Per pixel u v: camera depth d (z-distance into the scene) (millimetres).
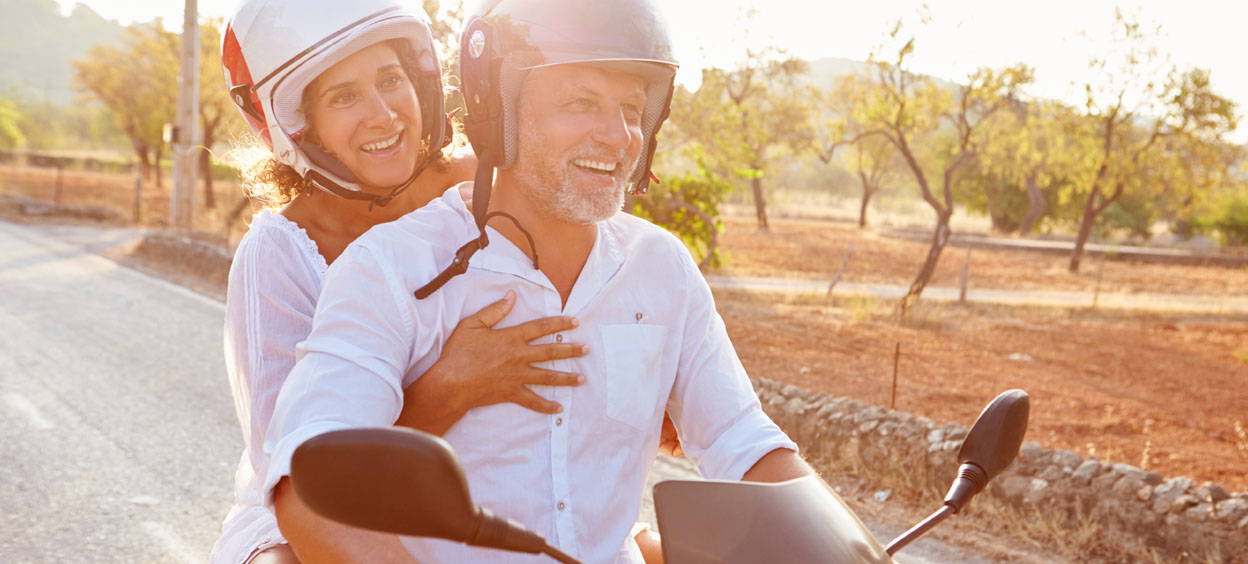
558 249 1466
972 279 28641
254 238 1943
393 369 1343
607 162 1396
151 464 5629
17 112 91938
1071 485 4961
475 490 1401
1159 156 33250
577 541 1424
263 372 1813
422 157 2203
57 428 6281
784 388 6633
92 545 4469
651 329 1534
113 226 24703
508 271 1435
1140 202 60250
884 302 18422
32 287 12594
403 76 2098
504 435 1400
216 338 9555
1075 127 33031
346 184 2061
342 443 958
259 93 2006
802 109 36594
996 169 36000
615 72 1374
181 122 18547
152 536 4590
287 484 1306
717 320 1692
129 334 9578
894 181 70875
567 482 1424
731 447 1591
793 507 1290
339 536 1261
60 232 21750
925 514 5180
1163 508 4648
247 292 1869
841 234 46906
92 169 63906
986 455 1568
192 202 18797
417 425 1402
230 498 5137
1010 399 1599
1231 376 13000
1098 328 17891
